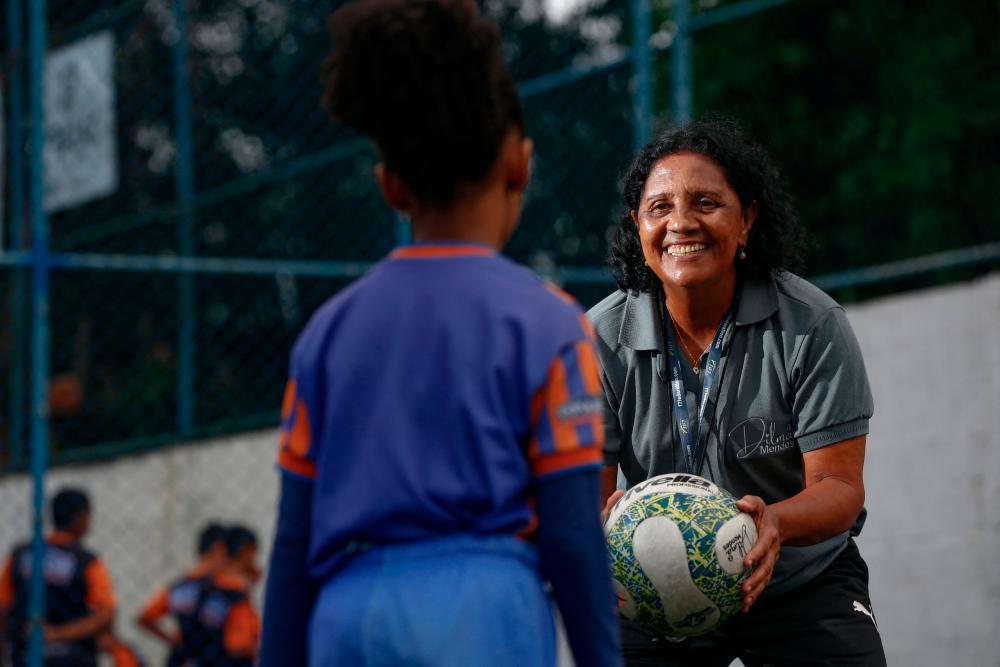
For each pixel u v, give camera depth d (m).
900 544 6.49
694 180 3.12
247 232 11.90
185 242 9.32
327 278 11.15
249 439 8.20
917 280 8.19
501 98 2.11
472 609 1.95
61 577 6.83
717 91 9.75
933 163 8.32
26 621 6.79
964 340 6.38
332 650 2.00
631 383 3.32
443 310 2.04
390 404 2.02
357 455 2.04
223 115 12.33
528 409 1.99
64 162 8.02
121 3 11.77
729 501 2.95
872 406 3.18
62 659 6.76
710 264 3.12
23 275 8.78
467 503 1.98
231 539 7.49
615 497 3.14
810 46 9.50
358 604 1.99
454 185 2.11
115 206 11.95
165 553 8.34
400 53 2.08
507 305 2.03
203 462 8.34
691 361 3.29
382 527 2.01
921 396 6.51
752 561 2.86
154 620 7.59
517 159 2.17
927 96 8.59
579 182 9.62
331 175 11.52
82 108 7.92
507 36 11.44
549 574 2.01
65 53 7.97
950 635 6.27
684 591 2.87
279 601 2.13
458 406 1.99
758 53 9.68
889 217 8.55
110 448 8.68
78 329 11.45
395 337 2.05
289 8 12.50
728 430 3.21
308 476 2.11
